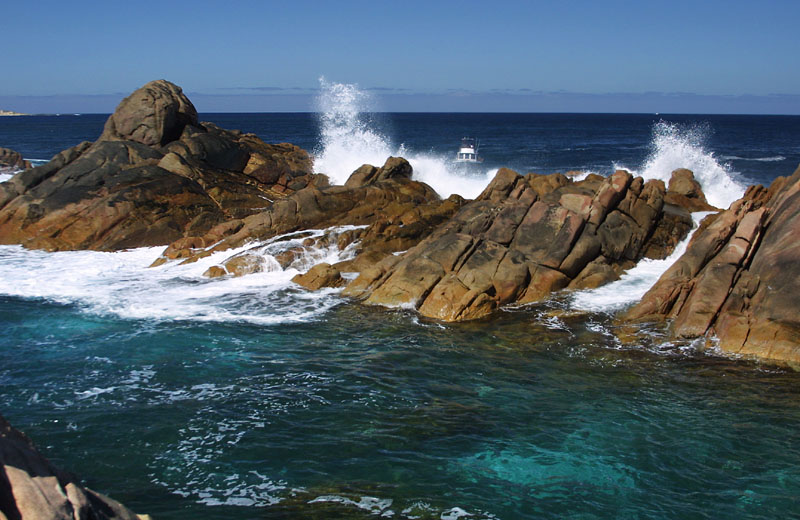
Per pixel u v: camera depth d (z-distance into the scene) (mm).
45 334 15586
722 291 15453
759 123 183750
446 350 14828
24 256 23094
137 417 11328
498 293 17969
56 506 4945
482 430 11039
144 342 15156
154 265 22266
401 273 18594
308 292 19344
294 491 9125
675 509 8852
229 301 18484
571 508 8852
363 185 28141
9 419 11164
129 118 28781
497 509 8789
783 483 9461
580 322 16516
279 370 13602
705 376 13211
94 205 24609
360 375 13375
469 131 125750
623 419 11438
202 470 9641
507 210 20766
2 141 85188
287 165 32344
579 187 23203
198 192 26531
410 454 10211
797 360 13594
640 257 20922
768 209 18562
